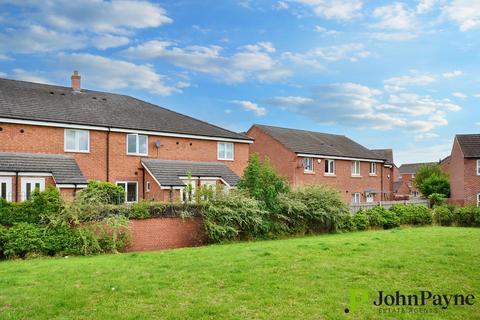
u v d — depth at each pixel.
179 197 26.12
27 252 14.76
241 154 33.53
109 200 19.86
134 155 27.52
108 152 26.44
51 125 24.20
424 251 13.66
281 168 38.09
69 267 11.84
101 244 16.00
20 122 23.09
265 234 20.39
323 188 23.86
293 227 22.03
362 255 12.95
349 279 9.92
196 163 30.05
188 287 9.33
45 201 15.62
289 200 21.67
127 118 28.39
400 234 19.97
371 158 45.38
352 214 26.25
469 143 41.19
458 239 17.12
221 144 32.31
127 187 27.22
